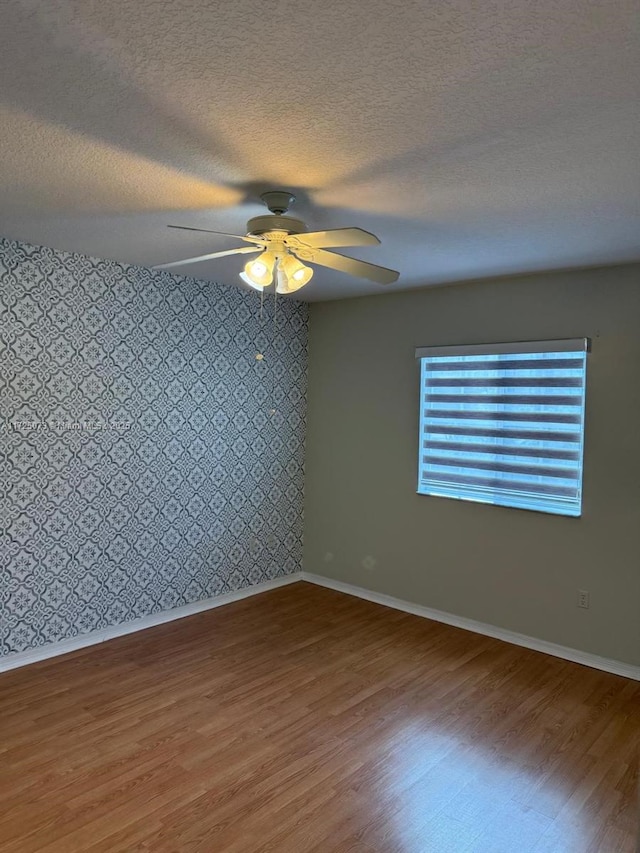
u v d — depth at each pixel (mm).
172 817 2203
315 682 3307
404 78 1532
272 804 2291
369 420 4688
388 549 4586
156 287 3955
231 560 4570
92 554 3715
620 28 1305
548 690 3268
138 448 3914
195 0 1237
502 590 3967
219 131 1854
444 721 2926
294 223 2305
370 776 2480
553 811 2297
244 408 4582
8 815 2191
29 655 3455
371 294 4613
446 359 4250
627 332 3443
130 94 1637
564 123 1764
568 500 3686
